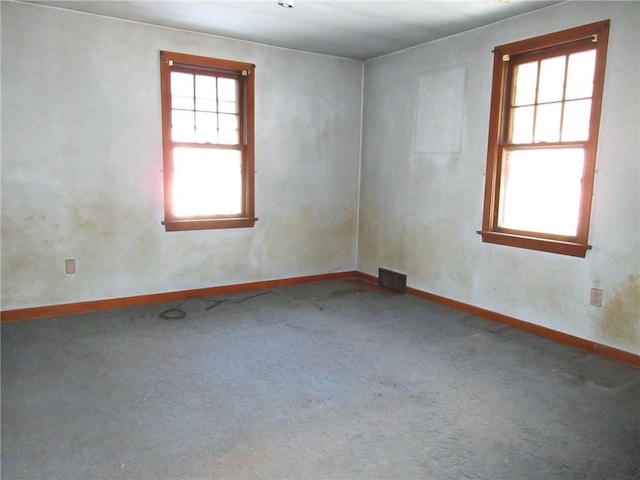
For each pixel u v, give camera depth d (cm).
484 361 312
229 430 224
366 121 530
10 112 356
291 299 456
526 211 374
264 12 364
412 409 247
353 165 541
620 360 314
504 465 201
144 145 411
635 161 301
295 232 509
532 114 364
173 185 430
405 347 335
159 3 347
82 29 374
